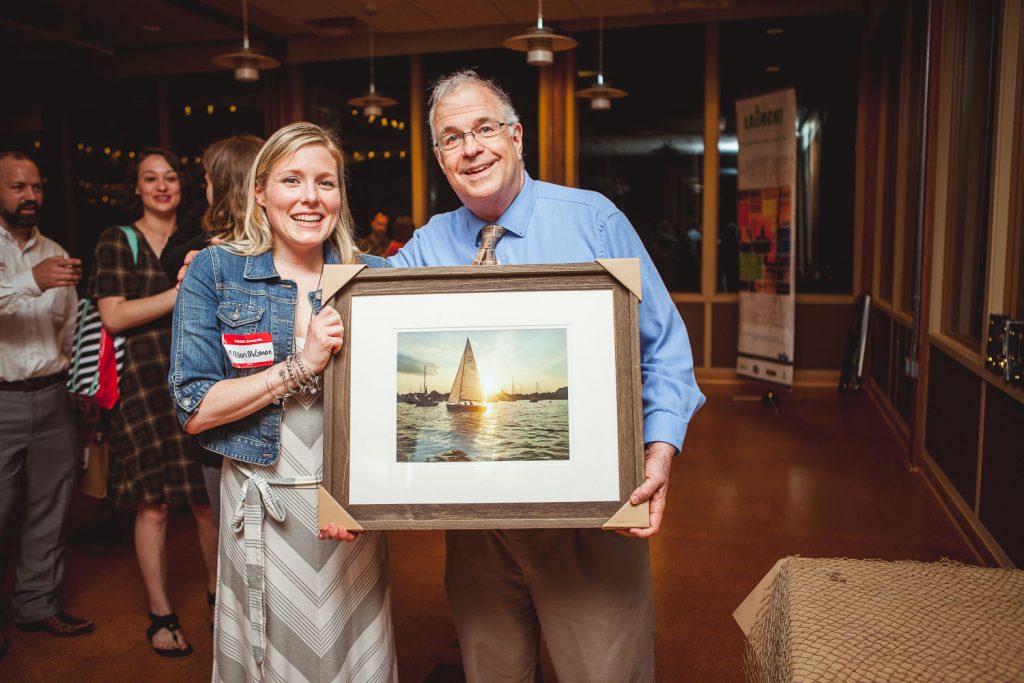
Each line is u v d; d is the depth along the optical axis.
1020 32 2.98
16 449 2.71
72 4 7.34
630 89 8.14
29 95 9.45
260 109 9.20
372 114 7.70
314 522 1.58
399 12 7.38
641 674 1.66
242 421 1.55
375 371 1.39
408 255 1.78
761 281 6.96
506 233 1.64
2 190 2.69
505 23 7.86
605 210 1.62
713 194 7.98
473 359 1.38
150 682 2.51
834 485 4.37
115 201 9.52
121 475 2.65
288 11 7.34
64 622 2.84
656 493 1.42
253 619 1.58
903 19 5.74
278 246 1.64
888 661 1.13
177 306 1.56
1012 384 2.73
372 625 1.69
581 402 1.36
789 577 1.44
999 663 1.12
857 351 7.11
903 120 5.66
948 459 3.90
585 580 1.60
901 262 5.71
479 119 1.53
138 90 9.38
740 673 2.48
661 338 1.59
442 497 1.37
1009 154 3.07
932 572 1.44
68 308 2.89
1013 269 3.01
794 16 7.61
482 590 1.70
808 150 7.68
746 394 7.11
